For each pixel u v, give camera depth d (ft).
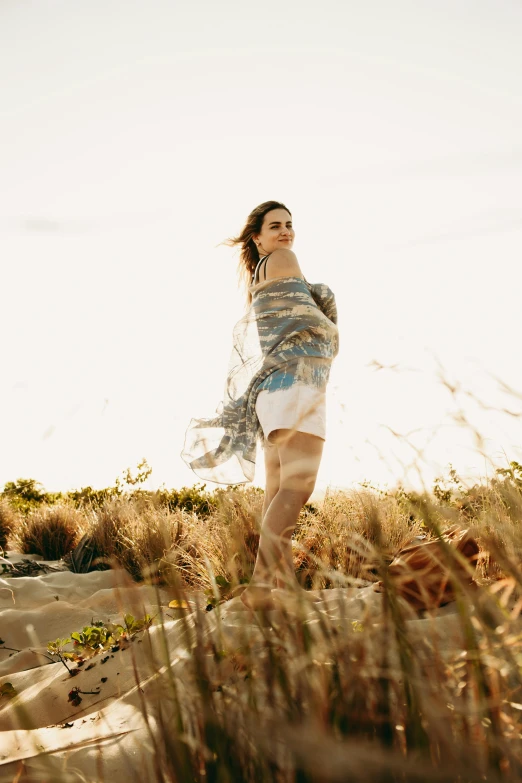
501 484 2.62
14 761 3.81
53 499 23.40
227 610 3.65
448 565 2.52
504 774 2.12
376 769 2.02
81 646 6.58
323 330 8.61
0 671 7.00
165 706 2.85
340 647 2.52
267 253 10.10
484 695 2.32
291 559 5.02
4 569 14.07
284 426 7.96
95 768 3.61
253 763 2.47
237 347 9.42
